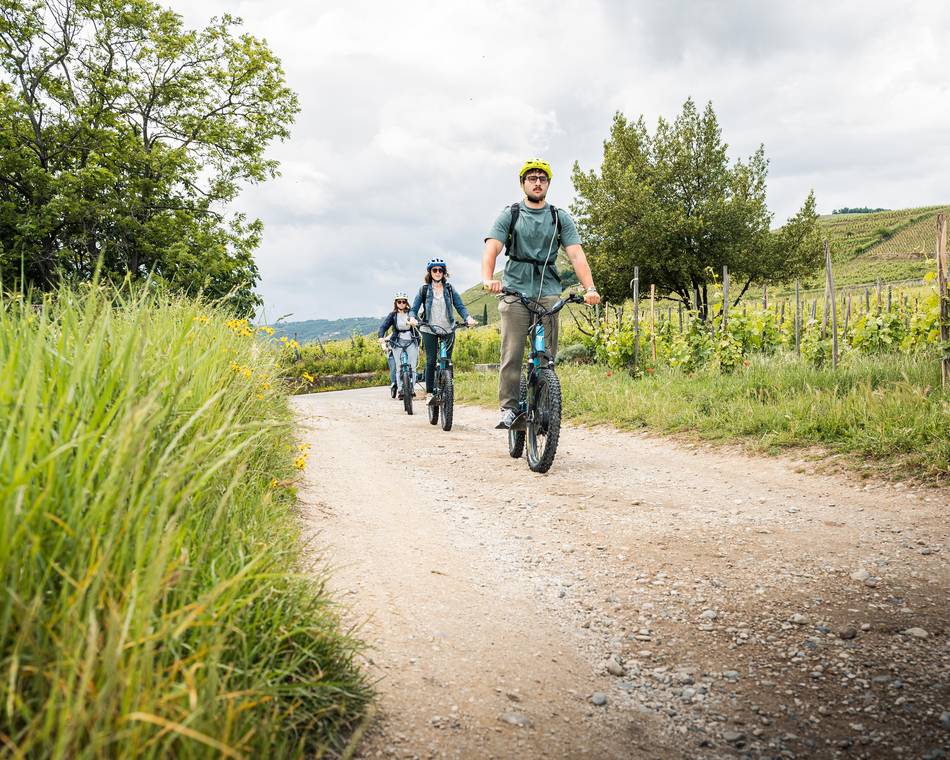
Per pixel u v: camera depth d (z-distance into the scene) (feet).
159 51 81.92
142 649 4.13
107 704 3.63
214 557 6.12
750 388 25.70
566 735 6.18
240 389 12.51
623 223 83.51
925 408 17.47
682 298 86.58
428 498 15.51
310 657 6.03
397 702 6.46
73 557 4.27
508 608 9.14
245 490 9.12
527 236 18.44
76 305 7.64
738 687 7.06
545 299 18.76
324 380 86.89
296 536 9.18
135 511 4.41
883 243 382.83
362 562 10.50
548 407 17.76
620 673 7.39
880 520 12.51
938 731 6.09
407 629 8.17
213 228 84.94
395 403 43.80
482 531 12.85
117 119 82.43
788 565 10.50
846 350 38.70
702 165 85.10
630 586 9.90
